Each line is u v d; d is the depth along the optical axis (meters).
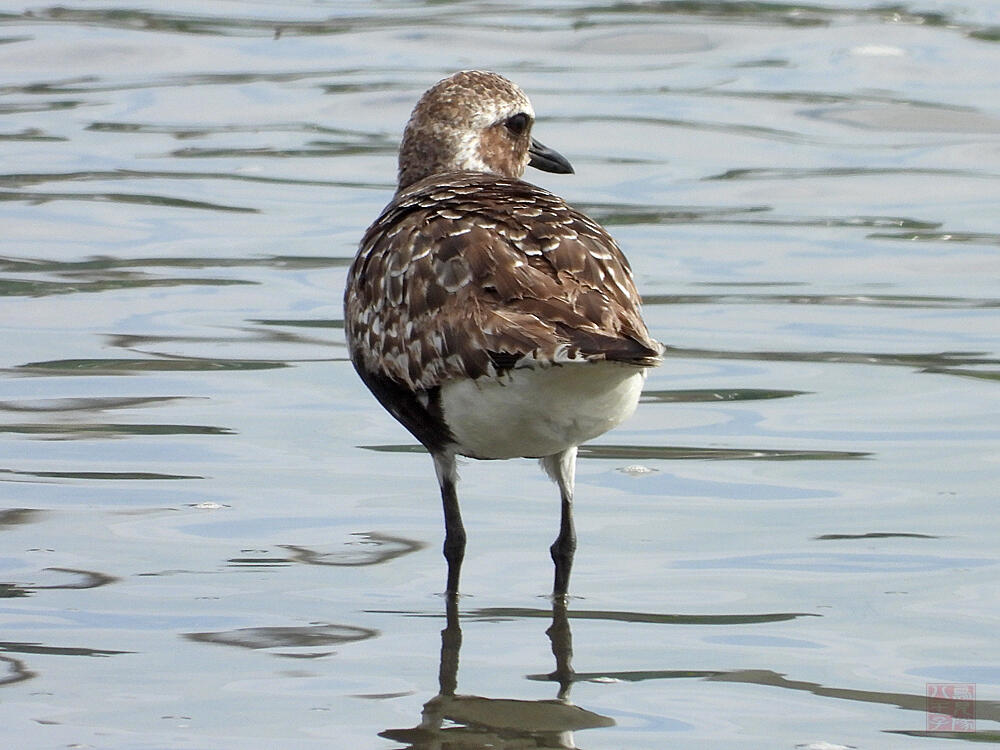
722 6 28.23
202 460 12.86
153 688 9.21
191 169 21.08
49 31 26.66
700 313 16.50
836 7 28.08
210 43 26.39
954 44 26.11
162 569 10.93
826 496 12.23
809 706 9.01
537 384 9.68
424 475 12.77
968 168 21.30
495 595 10.69
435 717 8.89
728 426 13.73
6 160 21.17
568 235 10.23
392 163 21.48
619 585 10.80
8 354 15.13
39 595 10.48
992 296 16.92
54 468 12.62
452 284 10.04
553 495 12.48
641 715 8.92
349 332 11.16
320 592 10.65
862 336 15.82
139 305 16.52
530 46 26.23
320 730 8.73
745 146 22.02
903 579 10.74
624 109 23.27
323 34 26.92
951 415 13.80
